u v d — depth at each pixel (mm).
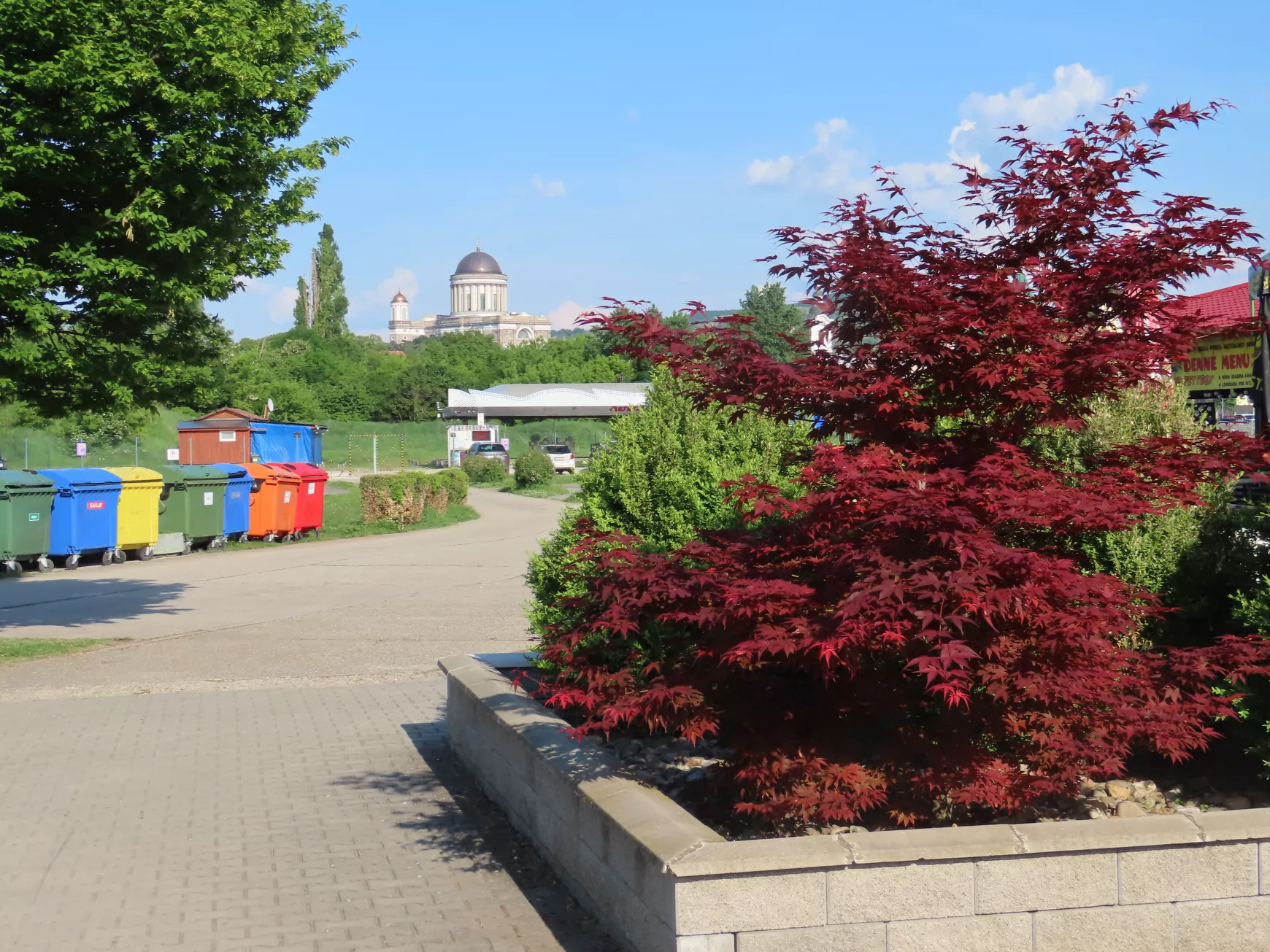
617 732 7281
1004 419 4992
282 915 5250
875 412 4887
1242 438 4883
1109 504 4363
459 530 31906
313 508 29516
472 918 5203
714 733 5672
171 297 11898
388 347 189250
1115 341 4715
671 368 5203
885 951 4156
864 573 4484
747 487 4848
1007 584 4352
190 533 25234
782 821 5434
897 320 4887
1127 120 4902
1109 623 4559
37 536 21141
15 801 7129
